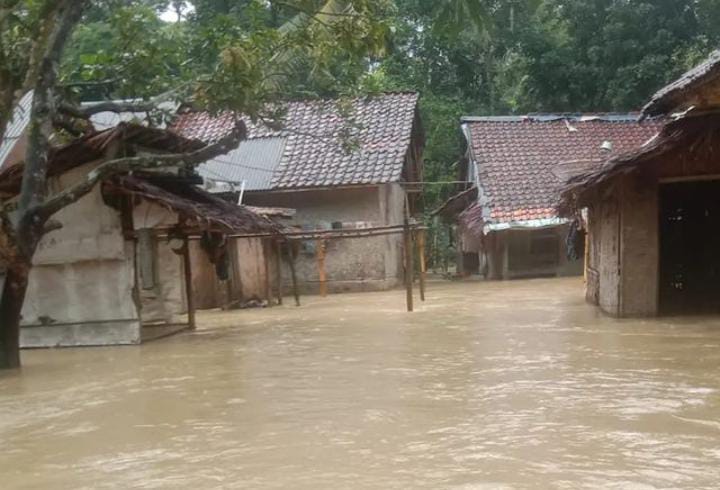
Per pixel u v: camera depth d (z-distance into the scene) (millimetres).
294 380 8383
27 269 10438
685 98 10945
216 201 14492
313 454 5379
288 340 12031
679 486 4438
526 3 11836
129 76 12297
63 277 12867
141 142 13125
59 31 10625
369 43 11367
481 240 26234
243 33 12398
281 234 15250
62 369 10273
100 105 11914
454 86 33844
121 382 8938
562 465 4895
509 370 8375
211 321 15969
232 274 18953
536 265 24781
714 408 6336
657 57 27922
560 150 25828
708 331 10930
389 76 31516
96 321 12781
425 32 30812
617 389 7176
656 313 12680
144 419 6840
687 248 16500
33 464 5527
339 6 12352
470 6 10258
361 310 16547
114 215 12641
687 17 28594
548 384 7520
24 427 6750
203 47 11867
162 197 12086
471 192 26922
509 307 15625
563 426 5887
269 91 11984
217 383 8484
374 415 6488
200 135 24328
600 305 14375
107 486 4887
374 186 22391
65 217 12789
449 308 15961
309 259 23078
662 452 5129
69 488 4891
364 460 5180
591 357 9047
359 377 8352
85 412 7297
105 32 15539
